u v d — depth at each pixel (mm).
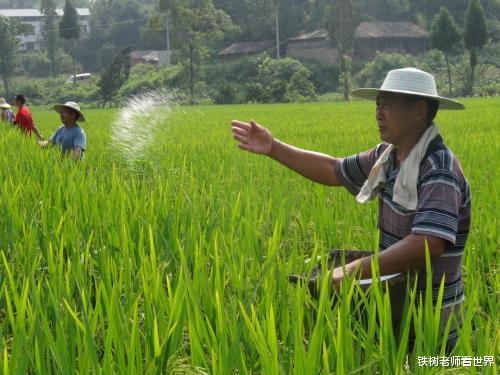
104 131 20125
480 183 9156
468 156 12031
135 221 5598
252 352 3297
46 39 139500
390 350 3164
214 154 13227
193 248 5086
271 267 4102
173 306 3436
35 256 5000
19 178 7965
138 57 126375
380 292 3432
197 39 93562
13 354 3115
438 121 24281
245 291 3914
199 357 3260
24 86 111438
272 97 87312
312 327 3680
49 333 3248
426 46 106625
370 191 4016
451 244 3650
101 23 155125
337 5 90500
